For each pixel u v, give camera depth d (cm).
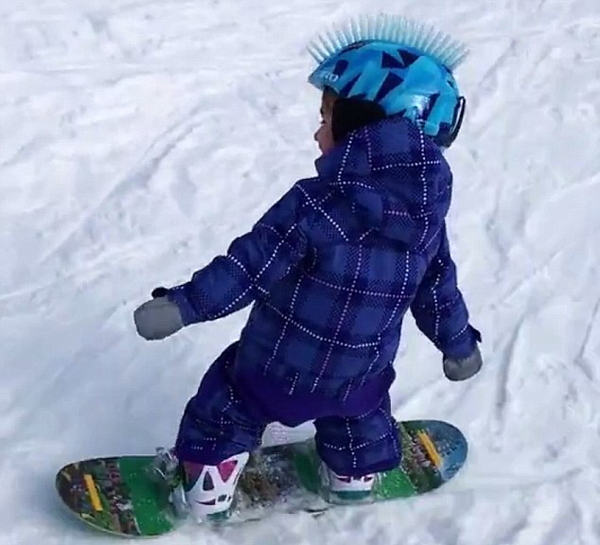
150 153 432
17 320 346
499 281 392
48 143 424
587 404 339
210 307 236
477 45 532
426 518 293
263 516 288
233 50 503
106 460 289
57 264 372
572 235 421
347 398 262
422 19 550
